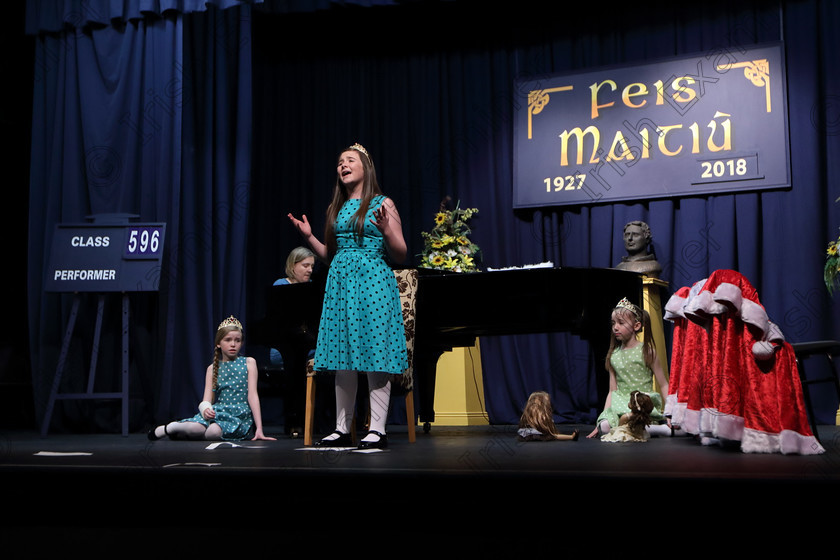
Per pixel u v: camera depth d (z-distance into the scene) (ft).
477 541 7.79
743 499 7.41
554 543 7.71
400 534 8.05
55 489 9.00
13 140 22.15
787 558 7.28
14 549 8.02
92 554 7.82
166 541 8.13
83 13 20.47
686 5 21.12
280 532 8.30
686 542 7.52
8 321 21.71
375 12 23.08
